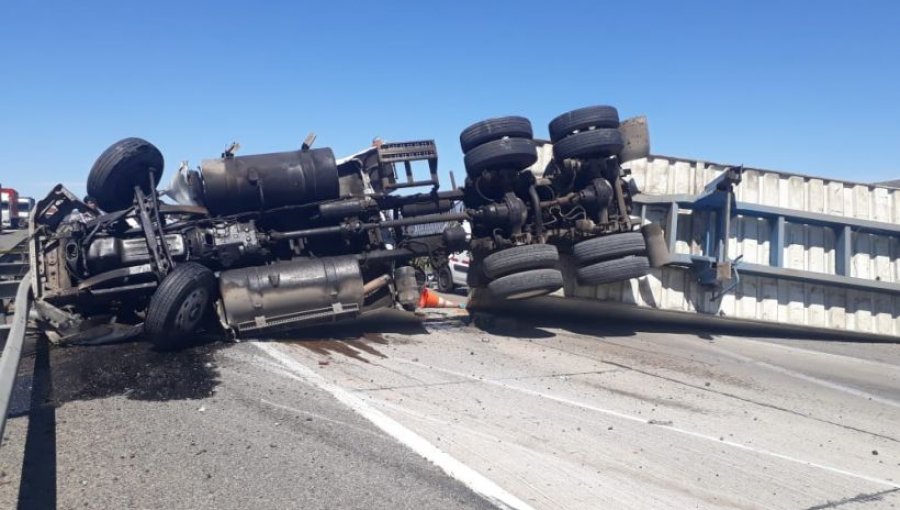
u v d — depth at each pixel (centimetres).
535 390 704
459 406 620
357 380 682
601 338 1080
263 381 648
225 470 440
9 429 500
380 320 981
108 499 392
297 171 920
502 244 1005
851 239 1299
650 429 600
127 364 691
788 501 462
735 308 1236
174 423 521
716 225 1201
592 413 635
